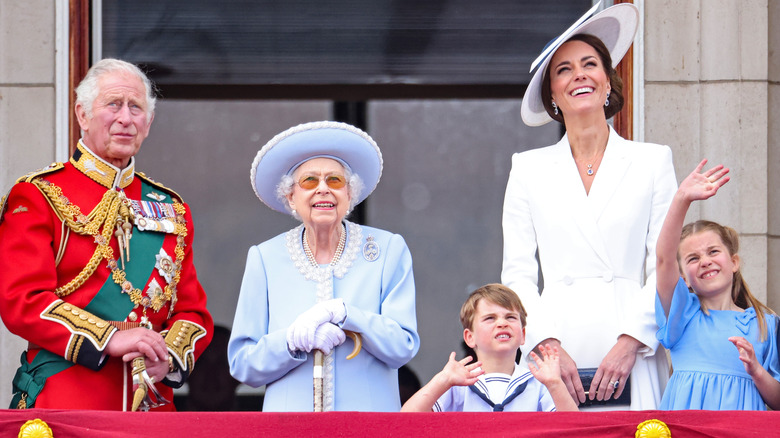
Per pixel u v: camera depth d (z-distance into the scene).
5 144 22.88
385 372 16.47
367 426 13.98
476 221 24.20
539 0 24.25
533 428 14.02
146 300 16.62
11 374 22.17
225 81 24.20
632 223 18.44
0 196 22.72
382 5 24.33
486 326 17.14
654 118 23.28
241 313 16.72
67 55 23.25
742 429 13.91
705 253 17.61
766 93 23.36
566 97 18.95
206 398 23.50
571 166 18.91
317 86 24.28
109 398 16.09
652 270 18.30
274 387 16.22
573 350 17.94
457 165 24.28
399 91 24.31
